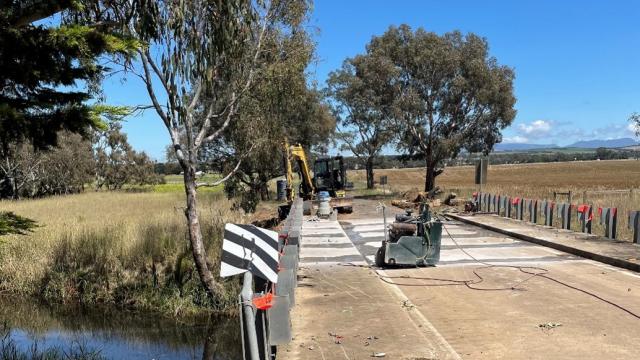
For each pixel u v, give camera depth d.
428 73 36.28
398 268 11.36
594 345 6.18
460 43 36.50
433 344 6.27
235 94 12.48
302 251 14.31
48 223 17.56
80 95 5.23
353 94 38.47
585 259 12.00
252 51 12.11
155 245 13.45
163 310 11.69
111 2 7.95
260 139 13.63
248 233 4.89
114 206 27.62
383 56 36.38
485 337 6.52
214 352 9.40
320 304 8.25
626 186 42.34
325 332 6.77
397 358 5.79
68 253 13.99
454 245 14.55
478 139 37.75
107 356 9.25
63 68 4.93
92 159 56.50
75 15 5.87
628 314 7.43
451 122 36.91
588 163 111.12
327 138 45.25
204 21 10.08
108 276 13.04
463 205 25.94
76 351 9.52
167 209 23.38
